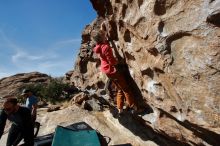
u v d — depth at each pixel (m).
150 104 6.12
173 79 4.61
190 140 5.45
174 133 5.77
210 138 4.88
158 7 4.47
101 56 6.28
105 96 8.12
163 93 5.25
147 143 7.22
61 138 5.86
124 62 6.43
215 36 3.72
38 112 12.15
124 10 5.53
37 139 6.38
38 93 16.72
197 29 3.91
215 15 3.60
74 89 16.55
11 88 20.66
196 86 4.25
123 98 6.60
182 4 4.07
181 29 4.15
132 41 5.59
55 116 10.52
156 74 5.12
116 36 6.46
